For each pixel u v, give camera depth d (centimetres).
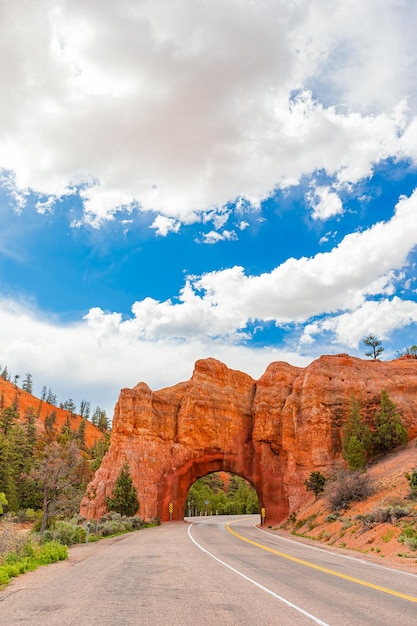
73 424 17650
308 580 1237
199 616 771
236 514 11725
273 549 2278
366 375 5709
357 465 4381
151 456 5797
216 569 1425
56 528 2627
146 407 6062
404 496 3012
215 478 15538
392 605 909
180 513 5866
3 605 893
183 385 6594
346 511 3428
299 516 4519
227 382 6550
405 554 1972
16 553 1612
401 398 5375
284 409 5828
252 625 710
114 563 1628
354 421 4862
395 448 4709
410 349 7362
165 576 1276
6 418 9044
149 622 728
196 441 6069
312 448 5316
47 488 2764
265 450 5984
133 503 5144
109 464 5734
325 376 5691
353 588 1121
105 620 743
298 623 728
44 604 893
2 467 6531
